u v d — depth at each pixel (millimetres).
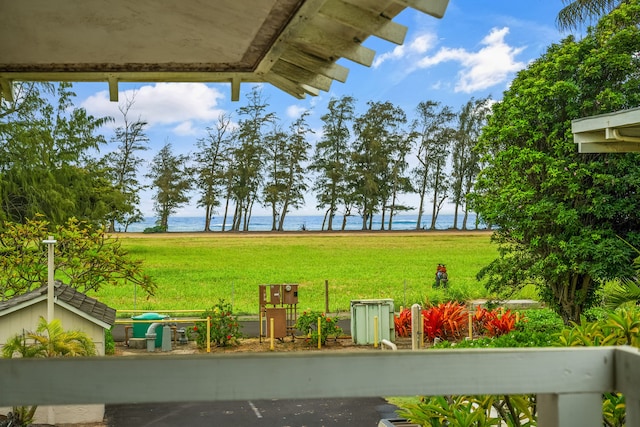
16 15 2941
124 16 2961
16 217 39906
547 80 18266
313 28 2850
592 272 16016
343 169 96375
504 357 1820
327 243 72125
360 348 20000
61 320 13320
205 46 3346
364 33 2730
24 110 41031
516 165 17922
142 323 20391
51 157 43219
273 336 20031
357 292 35156
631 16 17953
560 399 1829
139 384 1765
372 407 13281
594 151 9938
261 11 2771
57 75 3656
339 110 98000
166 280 41875
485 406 5336
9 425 10289
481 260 55000
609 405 4555
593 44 18016
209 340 19859
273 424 12195
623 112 8703
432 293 33219
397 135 97188
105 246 21547
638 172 16000
